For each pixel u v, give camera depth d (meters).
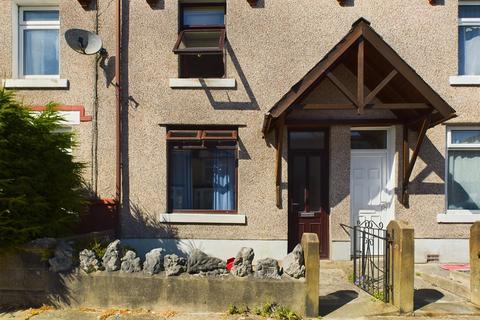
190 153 7.84
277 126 7.07
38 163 5.46
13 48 7.78
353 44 6.07
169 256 5.14
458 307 5.19
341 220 7.59
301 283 4.93
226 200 7.80
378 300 5.36
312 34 7.61
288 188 7.73
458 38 7.76
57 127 6.09
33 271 5.19
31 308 5.14
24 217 5.26
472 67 7.84
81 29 7.28
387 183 7.92
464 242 7.52
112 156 7.64
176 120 7.61
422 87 6.11
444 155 7.58
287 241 7.54
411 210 7.57
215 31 7.81
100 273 5.14
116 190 7.56
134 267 5.16
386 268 5.32
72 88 7.69
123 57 7.68
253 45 7.61
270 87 7.59
